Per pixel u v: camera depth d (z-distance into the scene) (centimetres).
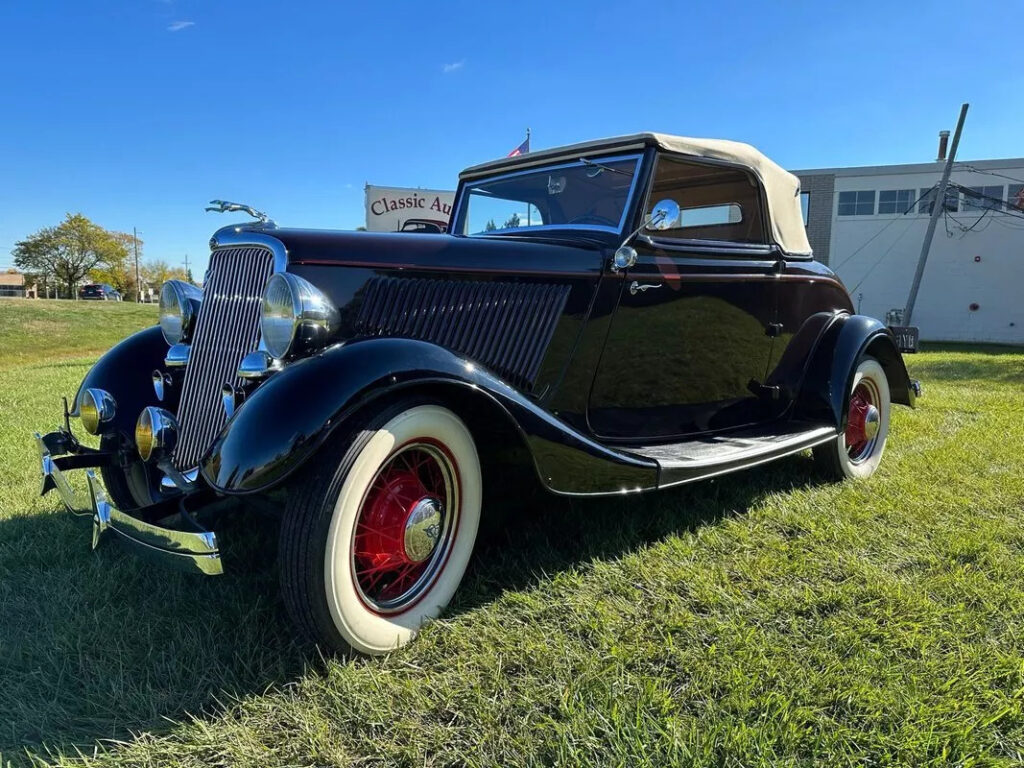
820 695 185
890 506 339
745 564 268
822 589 248
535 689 189
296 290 221
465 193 392
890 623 223
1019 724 177
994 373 988
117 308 2917
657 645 211
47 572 262
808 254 408
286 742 170
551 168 341
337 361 202
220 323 258
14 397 732
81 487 249
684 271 318
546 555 275
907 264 2275
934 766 159
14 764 161
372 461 198
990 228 2173
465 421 233
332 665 195
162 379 294
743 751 161
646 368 319
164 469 249
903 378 434
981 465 416
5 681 193
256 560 271
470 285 272
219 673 195
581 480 246
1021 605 234
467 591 246
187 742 169
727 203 375
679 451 307
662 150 307
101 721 176
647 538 299
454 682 193
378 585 221
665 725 172
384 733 173
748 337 361
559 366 289
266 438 188
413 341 219
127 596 240
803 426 371
